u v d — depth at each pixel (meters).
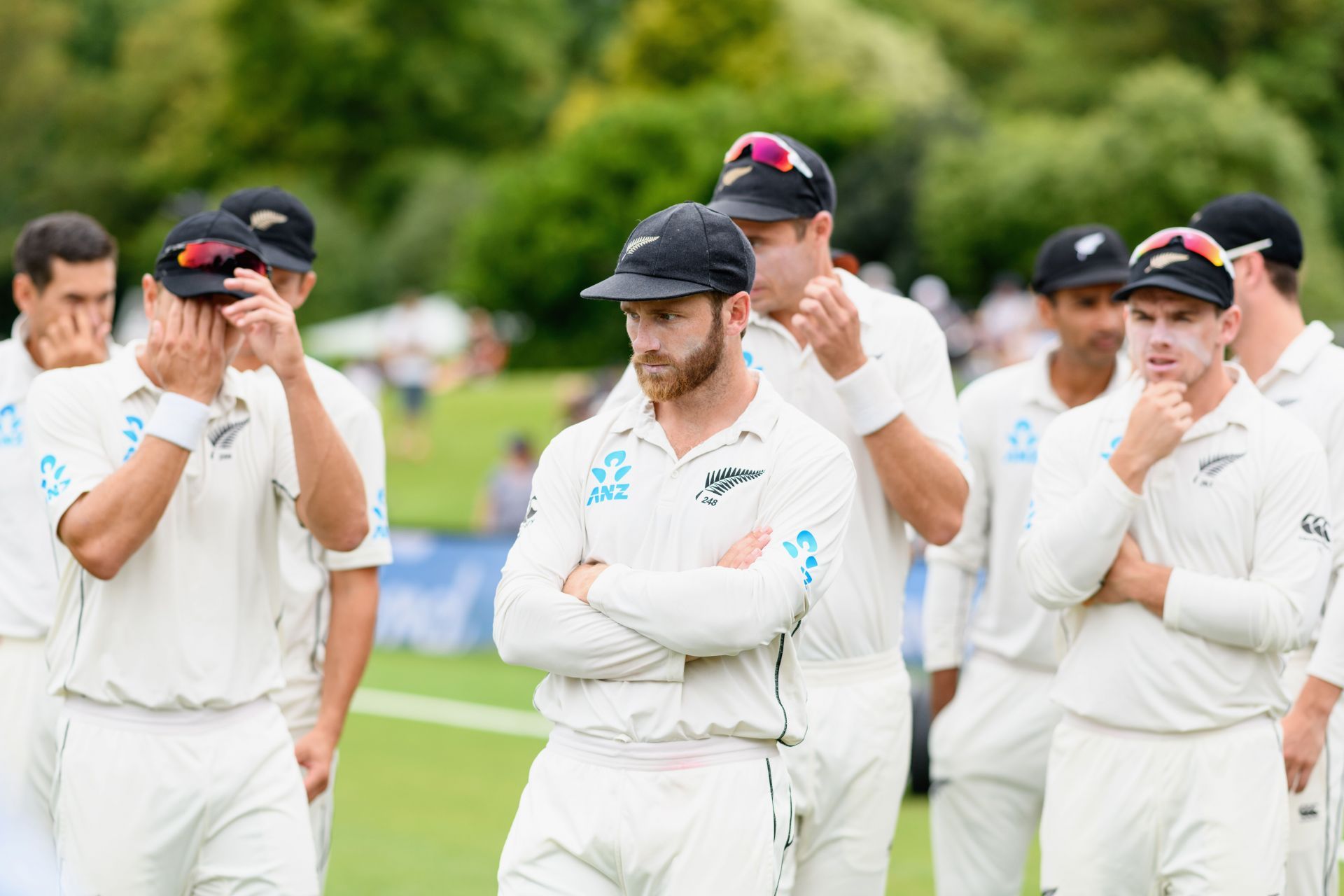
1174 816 14.65
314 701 17.42
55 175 193.75
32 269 17.72
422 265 165.00
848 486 12.82
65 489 13.76
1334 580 16.47
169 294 13.70
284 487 14.73
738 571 12.23
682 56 184.62
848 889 16.16
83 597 13.95
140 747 13.85
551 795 12.70
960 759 18.83
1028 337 83.06
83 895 13.86
